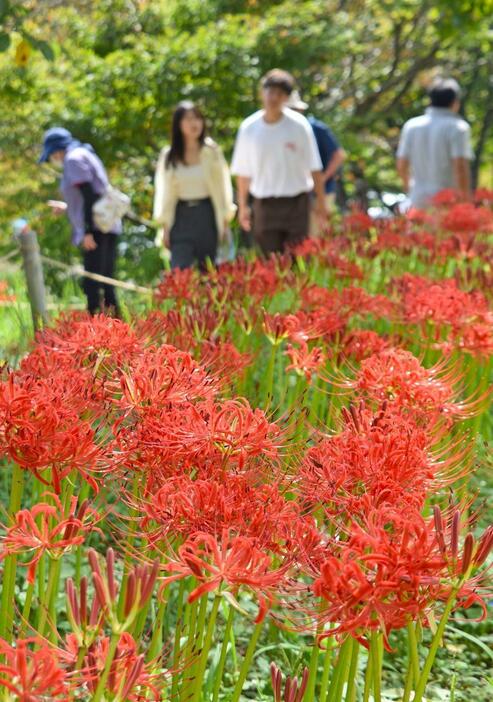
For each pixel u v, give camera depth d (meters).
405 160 8.44
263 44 11.93
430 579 1.47
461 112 20.91
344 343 3.05
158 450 1.87
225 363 2.73
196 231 6.83
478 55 18.64
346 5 15.88
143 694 1.54
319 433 2.11
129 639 1.41
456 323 3.13
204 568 1.51
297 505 1.78
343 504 1.79
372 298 3.60
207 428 1.83
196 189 6.79
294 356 2.74
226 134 11.91
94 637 1.39
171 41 11.73
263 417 1.85
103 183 7.13
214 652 2.67
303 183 6.99
